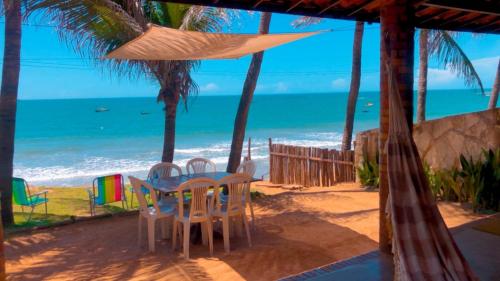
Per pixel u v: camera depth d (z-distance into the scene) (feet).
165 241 17.58
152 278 13.48
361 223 19.24
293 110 199.11
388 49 11.18
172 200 18.86
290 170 32.83
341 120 153.79
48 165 62.13
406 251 8.75
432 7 13.71
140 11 22.03
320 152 30.81
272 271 13.87
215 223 19.92
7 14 20.04
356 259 11.84
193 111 185.47
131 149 81.30
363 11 13.38
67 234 18.89
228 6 11.54
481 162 21.54
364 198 24.35
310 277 10.76
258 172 50.62
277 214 21.65
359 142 28.84
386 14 11.18
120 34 21.31
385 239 12.03
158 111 185.68
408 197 9.21
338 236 17.46
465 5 12.84
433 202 9.29
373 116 167.63
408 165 9.36
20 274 14.01
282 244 16.69
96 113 178.70
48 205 25.82
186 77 26.91
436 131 24.79
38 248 16.84
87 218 21.21
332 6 12.48
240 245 16.83
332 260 14.74
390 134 9.58
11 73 20.34
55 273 14.07
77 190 33.04
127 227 19.93
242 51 19.02
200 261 15.03
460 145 23.65
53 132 118.42
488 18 15.58
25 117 163.02
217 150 76.28
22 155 75.10
